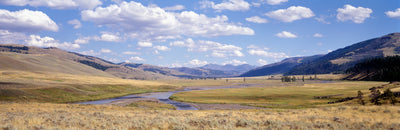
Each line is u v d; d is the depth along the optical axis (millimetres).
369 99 59219
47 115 26453
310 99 94250
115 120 23234
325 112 32281
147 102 90875
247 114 32344
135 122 21828
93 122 21766
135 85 186250
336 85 186000
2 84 96625
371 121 23312
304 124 21328
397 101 48375
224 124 21531
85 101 95500
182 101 97312
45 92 98312
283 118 26938
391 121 23281
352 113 29938
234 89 169125
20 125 18969
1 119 22141
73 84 133500
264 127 19672
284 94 115688
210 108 74938
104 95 119062
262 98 102438
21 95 86562
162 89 183500
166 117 26422
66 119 23078
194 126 20516
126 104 82938
